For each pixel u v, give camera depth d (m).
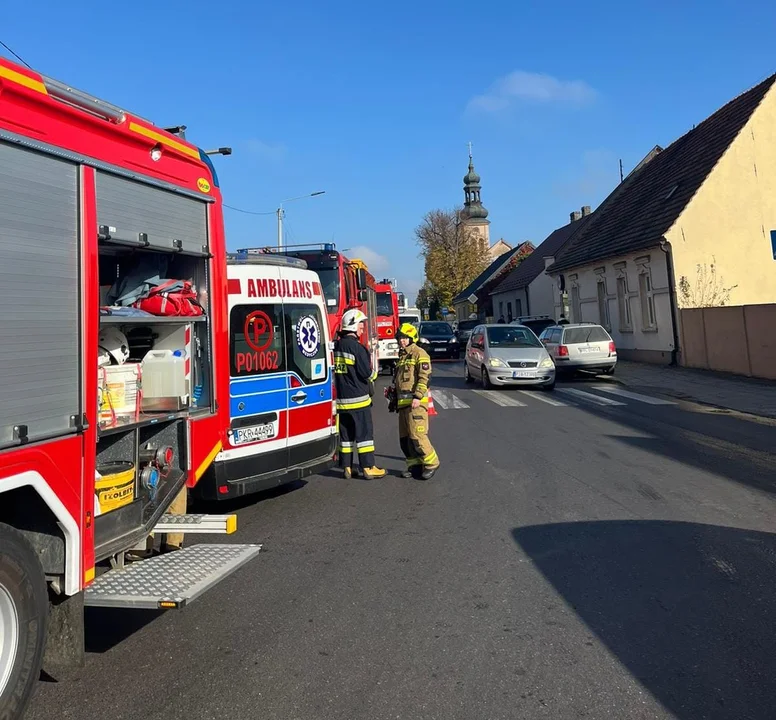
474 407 14.25
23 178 3.04
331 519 6.52
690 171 23.80
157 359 4.48
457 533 5.96
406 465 8.21
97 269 3.46
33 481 2.99
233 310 6.32
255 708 3.28
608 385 18.11
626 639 3.91
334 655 3.81
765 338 17.17
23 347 2.98
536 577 4.88
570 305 31.33
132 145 3.90
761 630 3.98
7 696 2.93
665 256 21.91
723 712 3.17
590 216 36.12
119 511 3.88
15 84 2.99
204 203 4.73
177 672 3.66
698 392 15.62
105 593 3.69
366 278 16.31
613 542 5.59
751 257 21.88
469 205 95.31
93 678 3.61
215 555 4.40
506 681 3.48
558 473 8.05
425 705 3.28
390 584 4.84
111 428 3.80
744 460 8.55
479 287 62.31
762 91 22.86
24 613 3.01
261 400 6.51
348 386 8.13
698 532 5.78
